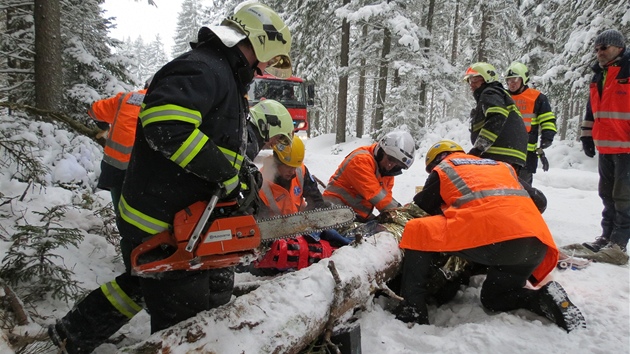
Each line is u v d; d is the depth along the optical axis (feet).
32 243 8.42
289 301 6.58
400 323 8.54
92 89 23.71
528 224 8.11
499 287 8.86
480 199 8.51
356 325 7.30
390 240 9.72
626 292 9.88
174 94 5.08
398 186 24.76
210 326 5.65
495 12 55.21
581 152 34.27
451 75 50.06
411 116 47.65
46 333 6.45
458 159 9.46
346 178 12.97
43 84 19.20
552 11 54.29
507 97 13.29
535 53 53.67
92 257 9.77
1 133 11.40
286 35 6.12
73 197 12.49
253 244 5.91
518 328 8.02
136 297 6.50
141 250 5.68
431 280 9.77
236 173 5.59
